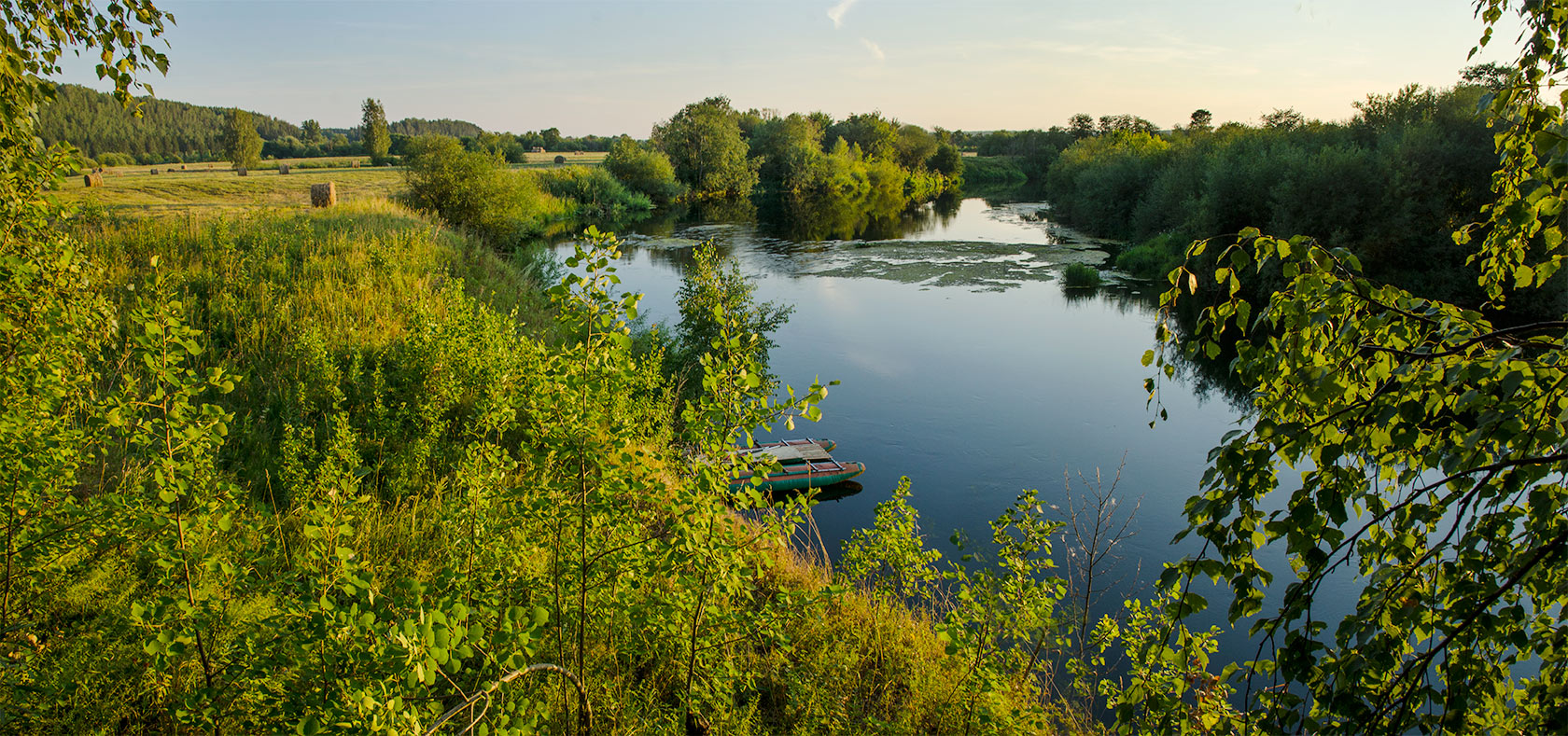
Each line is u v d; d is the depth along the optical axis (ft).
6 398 12.36
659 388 32.14
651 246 129.39
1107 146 210.79
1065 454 44.83
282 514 20.27
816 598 15.57
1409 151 78.95
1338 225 81.61
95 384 25.20
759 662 16.93
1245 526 7.11
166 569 10.37
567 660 14.26
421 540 19.10
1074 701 20.03
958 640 14.96
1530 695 7.11
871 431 48.19
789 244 135.03
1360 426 7.11
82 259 15.06
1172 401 53.83
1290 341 7.61
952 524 36.09
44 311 13.52
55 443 12.25
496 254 82.28
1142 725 8.20
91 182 120.37
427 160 108.27
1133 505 38.11
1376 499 7.16
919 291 92.17
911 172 307.99
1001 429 48.70
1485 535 6.63
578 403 11.21
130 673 12.74
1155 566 31.83
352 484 17.33
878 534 18.37
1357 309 7.47
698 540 11.17
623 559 12.00
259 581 12.75
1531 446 6.27
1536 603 7.02
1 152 13.64
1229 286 8.16
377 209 82.17
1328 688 6.95
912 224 176.04
